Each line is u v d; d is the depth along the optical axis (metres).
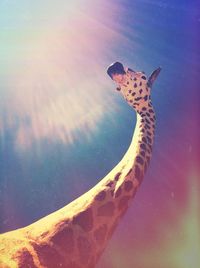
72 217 3.92
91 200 3.97
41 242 3.80
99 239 3.86
